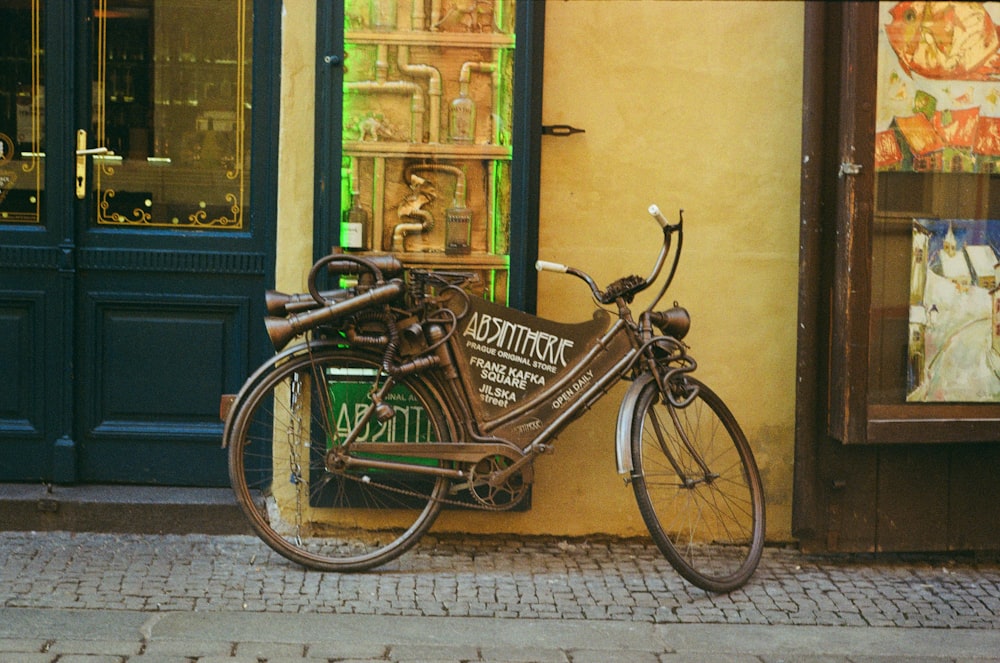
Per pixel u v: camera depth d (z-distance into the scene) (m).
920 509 4.88
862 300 4.64
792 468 5.03
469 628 4.07
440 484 4.64
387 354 4.54
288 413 4.85
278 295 4.54
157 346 5.05
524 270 4.75
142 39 5.00
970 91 4.74
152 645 3.81
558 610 4.28
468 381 4.62
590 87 4.87
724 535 5.04
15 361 5.01
